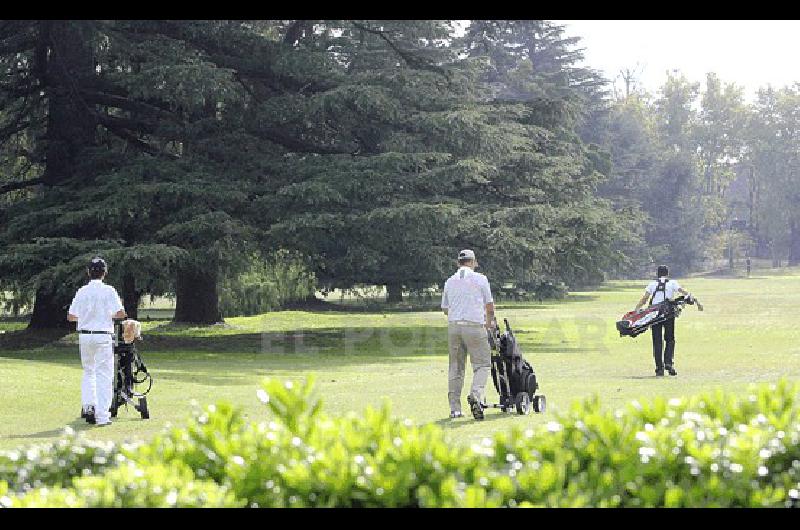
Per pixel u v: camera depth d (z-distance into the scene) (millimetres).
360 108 71188
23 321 102938
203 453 11531
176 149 81188
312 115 72812
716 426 12609
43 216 66875
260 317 103062
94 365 29609
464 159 70312
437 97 75312
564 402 33531
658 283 44719
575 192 87625
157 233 64062
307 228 64625
